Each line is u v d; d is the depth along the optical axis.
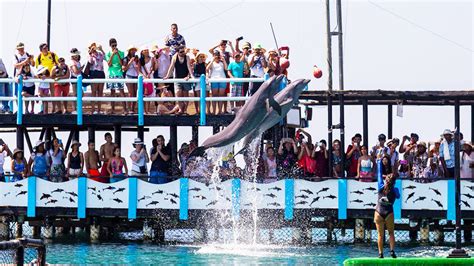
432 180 31.23
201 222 31.73
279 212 31.44
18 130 33.00
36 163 32.56
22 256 19.45
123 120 32.19
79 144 32.56
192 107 33.84
